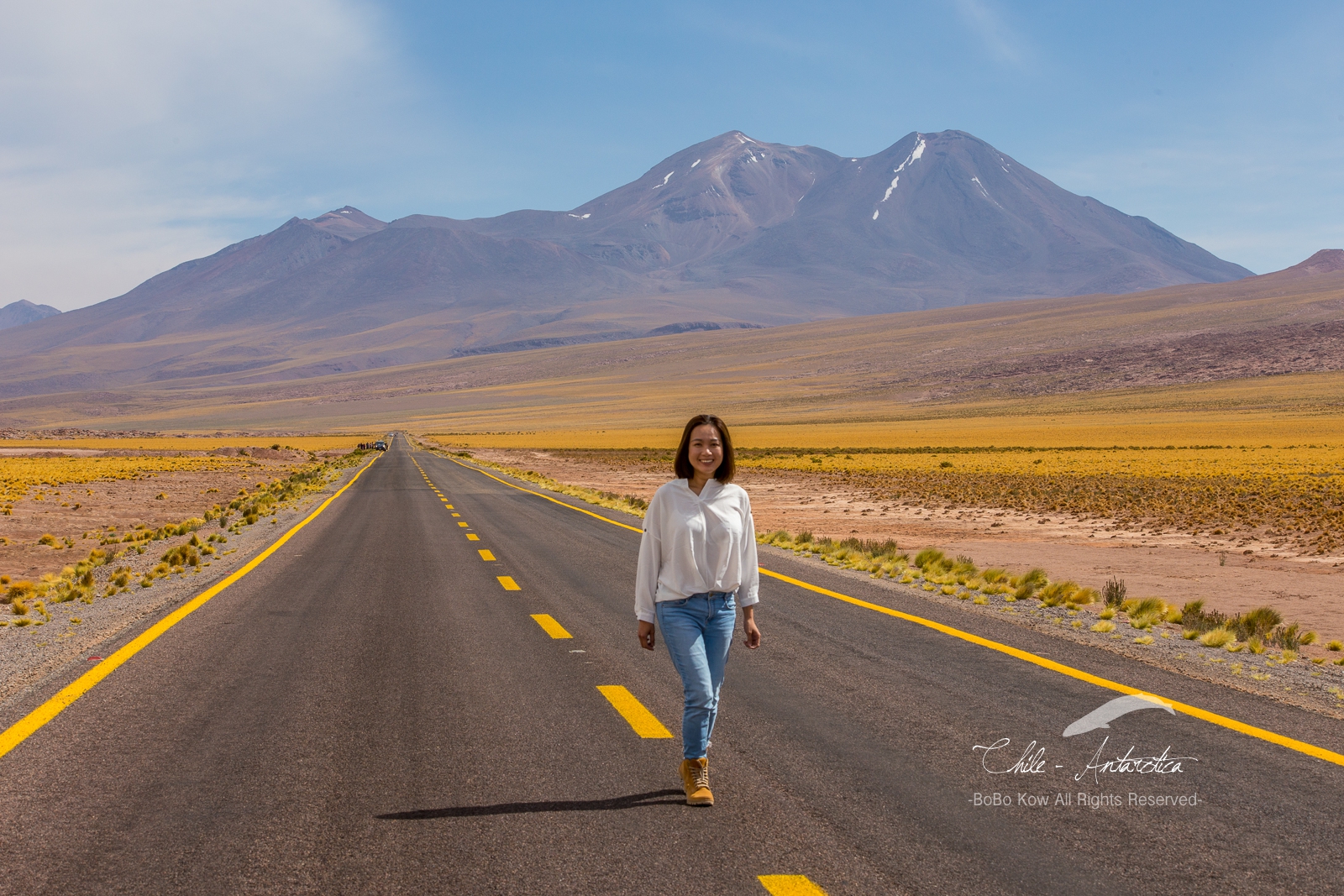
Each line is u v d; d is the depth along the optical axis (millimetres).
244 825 4309
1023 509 30672
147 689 6773
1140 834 4273
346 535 18406
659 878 3773
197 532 19828
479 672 7340
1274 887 3744
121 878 3775
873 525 25516
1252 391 153875
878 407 186625
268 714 6137
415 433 180500
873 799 4676
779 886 3709
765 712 6242
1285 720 6141
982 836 4227
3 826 4293
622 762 5219
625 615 9914
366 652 8055
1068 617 10273
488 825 4309
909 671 7461
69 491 33812
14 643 8438
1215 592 14641
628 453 92000
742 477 49781
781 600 11023
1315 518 26781
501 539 17688
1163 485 40594
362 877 3787
